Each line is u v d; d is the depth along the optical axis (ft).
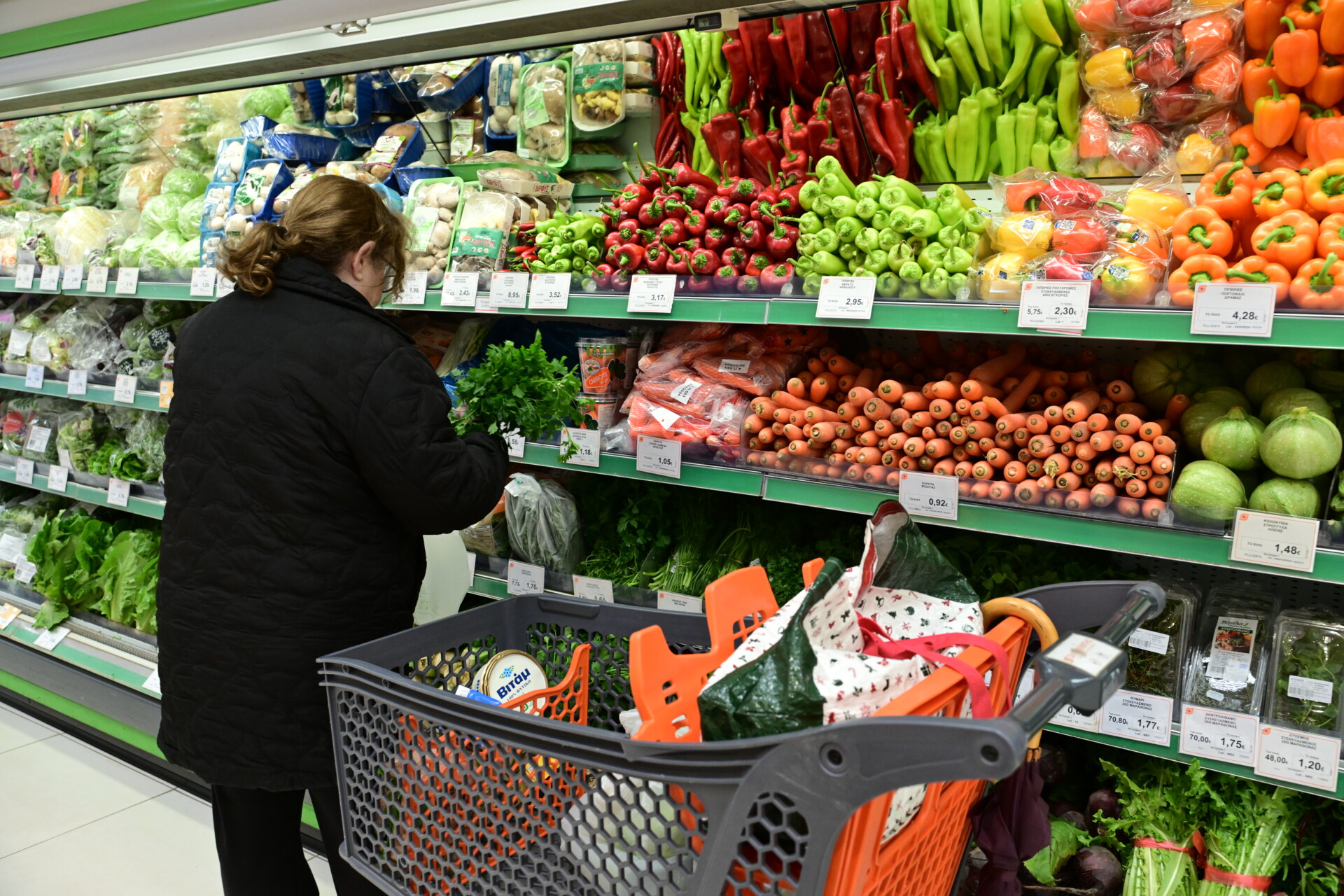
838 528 7.42
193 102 12.16
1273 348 6.48
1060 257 5.77
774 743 2.92
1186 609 6.11
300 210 5.75
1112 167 7.11
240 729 5.59
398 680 4.29
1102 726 6.03
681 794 3.40
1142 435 5.68
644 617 5.58
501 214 8.55
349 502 5.51
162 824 9.16
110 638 11.10
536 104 9.70
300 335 5.41
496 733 3.91
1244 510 5.24
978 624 4.07
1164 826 6.18
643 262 7.59
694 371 7.81
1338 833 6.10
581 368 8.34
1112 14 6.84
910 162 8.09
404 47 6.55
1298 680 5.56
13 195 14.44
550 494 8.56
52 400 13.39
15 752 10.62
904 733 2.61
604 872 3.71
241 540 5.51
